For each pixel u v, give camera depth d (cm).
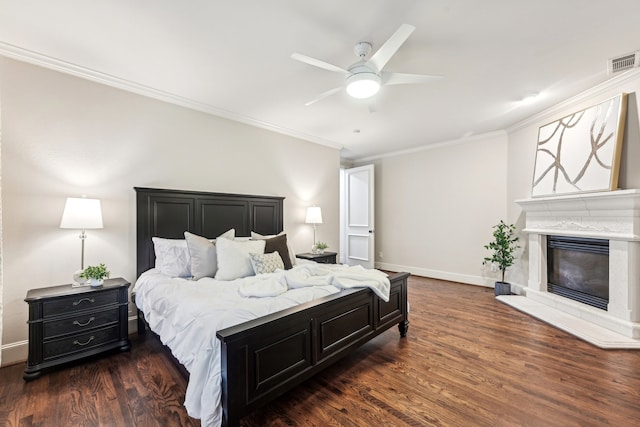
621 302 263
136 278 286
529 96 316
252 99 321
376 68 213
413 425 156
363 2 176
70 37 210
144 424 158
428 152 537
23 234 230
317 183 487
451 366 219
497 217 452
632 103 264
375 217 625
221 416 139
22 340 229
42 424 158
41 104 238
